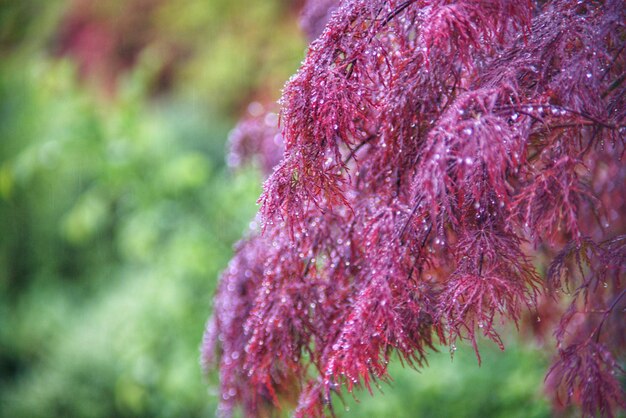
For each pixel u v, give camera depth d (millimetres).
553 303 2357
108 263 5832
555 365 1840
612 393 1736
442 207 1438
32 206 6340
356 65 1443
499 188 1270
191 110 6031
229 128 5832
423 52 1344
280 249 1783
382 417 3441
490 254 1434
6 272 6352
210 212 4039
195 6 5527
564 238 1940
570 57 1444
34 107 6047
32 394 4742
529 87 1456
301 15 2803
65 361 4734
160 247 4449
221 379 2152
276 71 4805
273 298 1772
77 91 5188
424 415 3498
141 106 5621
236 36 5285
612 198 2102
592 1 1508
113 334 4586
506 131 1274
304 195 1470
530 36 1489
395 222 1504
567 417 2502
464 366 3564
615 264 1591
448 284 1475
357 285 1674
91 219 4684
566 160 1399
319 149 1455
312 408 1677
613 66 1525
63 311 5625
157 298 4070
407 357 1543
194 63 5605
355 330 1443
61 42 6141
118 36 5781
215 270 3859
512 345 3229
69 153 4500
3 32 6754
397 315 1419
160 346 4047
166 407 4082
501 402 3324
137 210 4426
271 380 1967
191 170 4141
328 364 1498
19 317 5855
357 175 1739
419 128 1522
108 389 4535
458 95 1456
